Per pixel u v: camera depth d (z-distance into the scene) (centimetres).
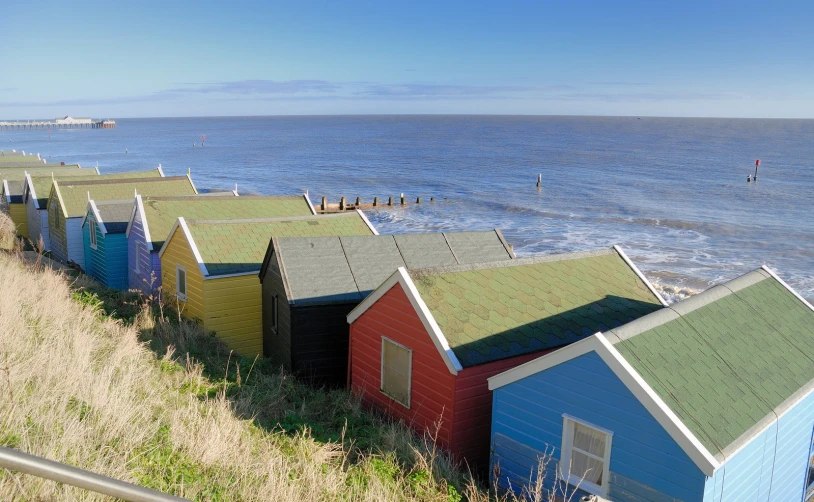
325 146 18900
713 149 15675
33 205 3734
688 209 6388
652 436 942
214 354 1708
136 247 2522
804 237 5009
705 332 1127
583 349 1009
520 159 13025
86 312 1572
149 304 2036
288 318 1719
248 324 2052
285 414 1239
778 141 19462
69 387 902
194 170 11775
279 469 879
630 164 11600
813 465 1167
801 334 1236
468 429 1263
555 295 1486
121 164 13312
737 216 5950
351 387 1566
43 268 2184
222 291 1992
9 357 934
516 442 1137
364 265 1833
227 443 929
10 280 1561
